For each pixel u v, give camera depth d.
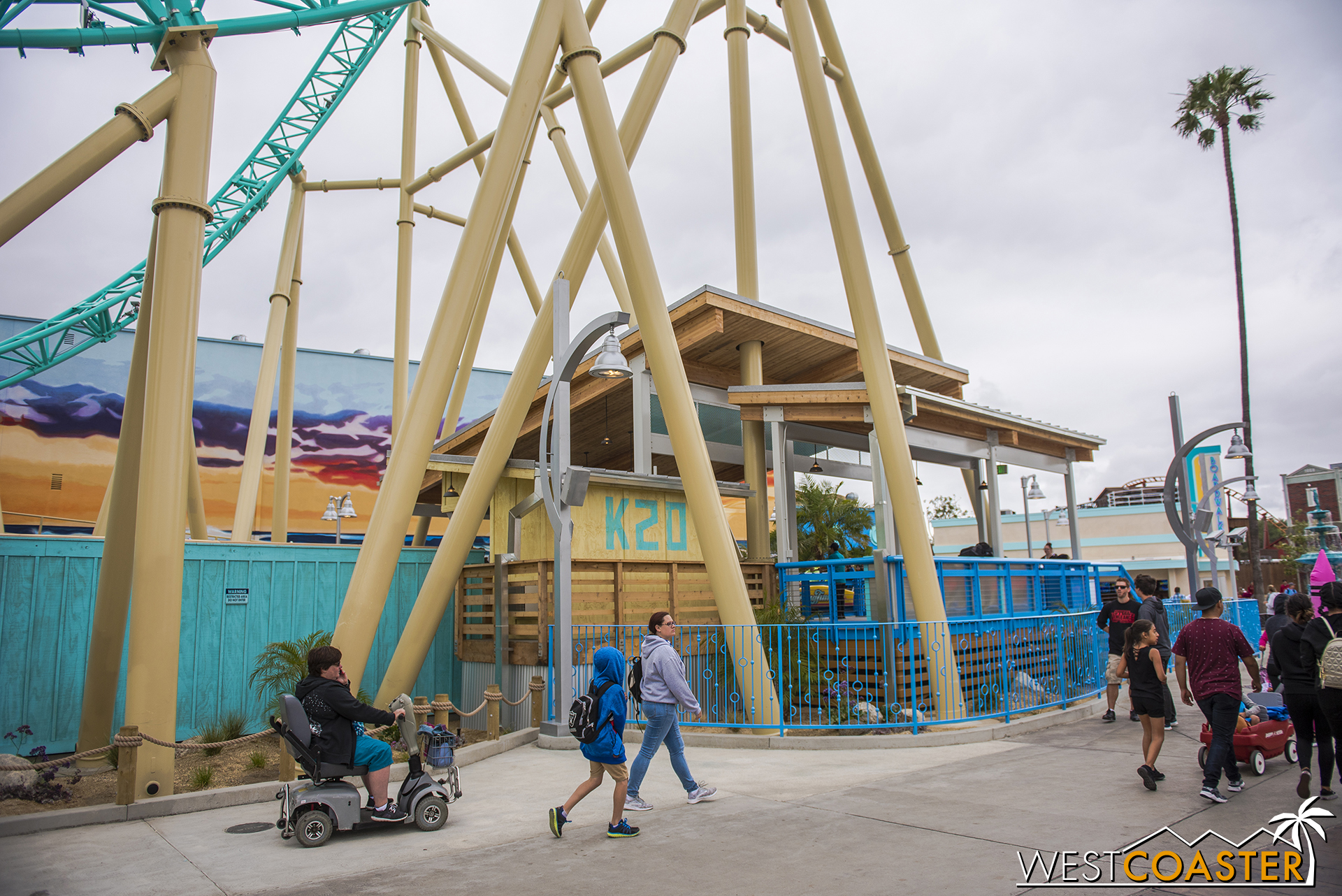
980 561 12.64
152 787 7.45
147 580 7.91
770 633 10.56
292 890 4.86
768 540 14.98
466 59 19.56
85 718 9.48
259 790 7.58
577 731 5.76
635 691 6.77
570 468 10.31
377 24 22.53
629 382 16.48
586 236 11.90
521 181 16.16
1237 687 6.42
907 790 7.00
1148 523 40.12
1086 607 16.53
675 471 23.08
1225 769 6.88
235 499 37.66
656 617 6.78
